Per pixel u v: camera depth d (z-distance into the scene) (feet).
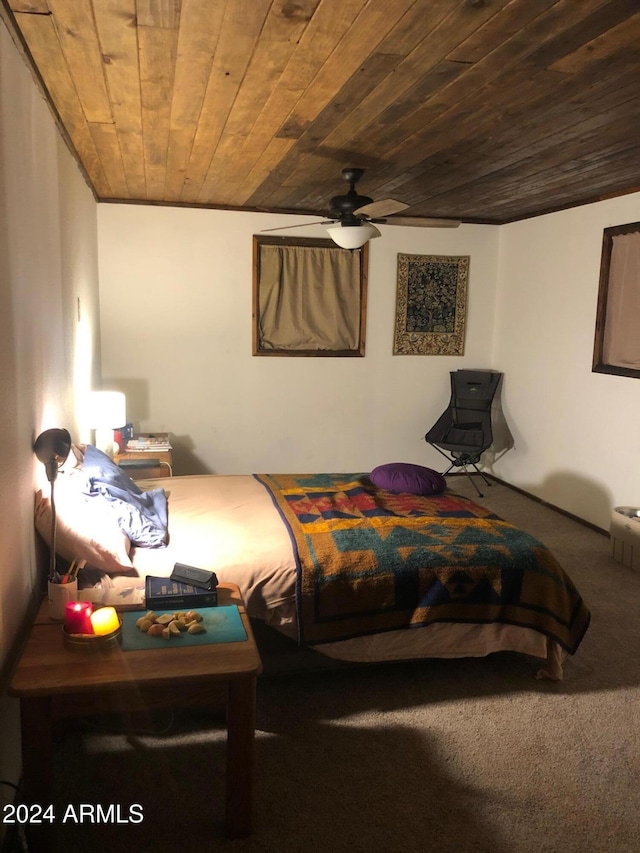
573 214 15.87
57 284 9.14
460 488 18.69
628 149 10.88
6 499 5.99
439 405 19.57
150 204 16.66
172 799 6.52
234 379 17.98
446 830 6.29
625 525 13.02
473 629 8.75
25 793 5.57
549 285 16.89
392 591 8.51
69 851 5.89
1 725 5.80
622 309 14.26
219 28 6.48
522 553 9.03
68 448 7.07
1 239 5.79
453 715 8.15
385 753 7.39
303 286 17.94
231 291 17.54
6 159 6.02
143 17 6.25
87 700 5.60
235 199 16.15
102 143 10.92
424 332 19.06
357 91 8.20
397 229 18.38
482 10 6.05
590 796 6.82
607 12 6.08
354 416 18.98
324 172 12.76
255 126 9.79
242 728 5.90
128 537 8.55
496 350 19.52
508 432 18.93
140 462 13.58
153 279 17.04
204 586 7.17
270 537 9.04
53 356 8.66
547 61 7.23
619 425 14.44
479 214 17.85
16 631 6.44
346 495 11.24
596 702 8.51
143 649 6.07
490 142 10.48
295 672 8.54
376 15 6.17
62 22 6.34
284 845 6.04
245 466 18.48
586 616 9.05
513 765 7.26
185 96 8.49
